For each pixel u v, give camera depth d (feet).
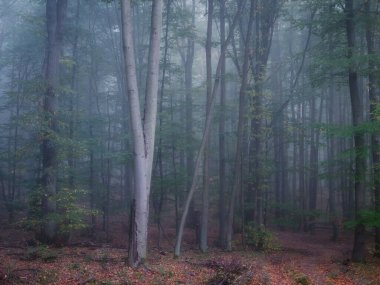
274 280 36.24
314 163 78.74
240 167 60.03
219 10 69.72
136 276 33.30
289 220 69.62
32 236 56.18
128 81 36.58
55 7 51.70
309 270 43.21
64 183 50.83
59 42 50.67
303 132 67.82
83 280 31.30
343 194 80.38
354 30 51.11
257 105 60.29
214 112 62.28
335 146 99.45
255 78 60.59
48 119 46.93
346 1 49.11
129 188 76.64
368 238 67.97
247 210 66.54
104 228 67.87
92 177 63.16
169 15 60.13
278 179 86.43
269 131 60.64
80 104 83.61
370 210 46.85
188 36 62.34
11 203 64.85
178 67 66.23
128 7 36.88
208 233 71.46
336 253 56.85
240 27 63.82
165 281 32.50
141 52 73.00
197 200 101.35
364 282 38.73
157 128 56.39
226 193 69.92
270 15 64.49
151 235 66.64
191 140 58.18
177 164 65.57
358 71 48.65
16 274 31.78
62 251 43.45
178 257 45.01
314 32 54.85
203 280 33.40
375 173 48.01
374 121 45.50
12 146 83.25
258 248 57.06
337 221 72.08
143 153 36.99
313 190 86.48
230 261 39.75
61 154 45.98
